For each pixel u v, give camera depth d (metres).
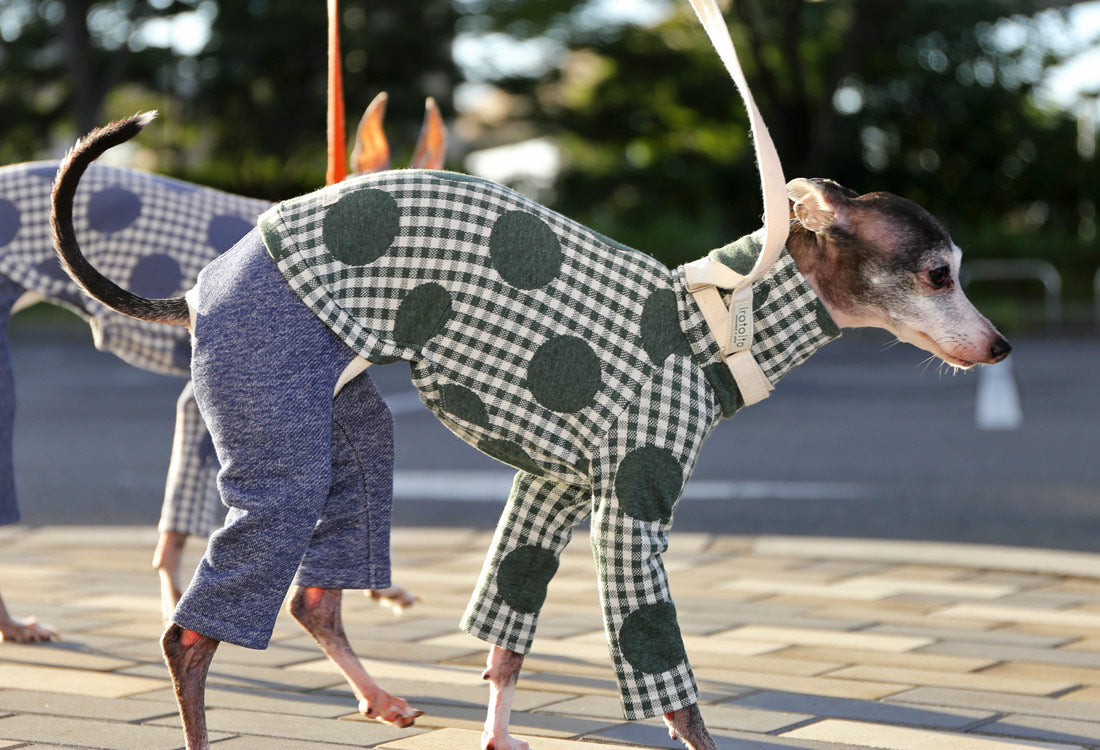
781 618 4.61
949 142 27.05
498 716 3.26
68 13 24.94
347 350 3.00
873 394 12.44
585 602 4.92
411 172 3.11
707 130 29.11
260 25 25.27
